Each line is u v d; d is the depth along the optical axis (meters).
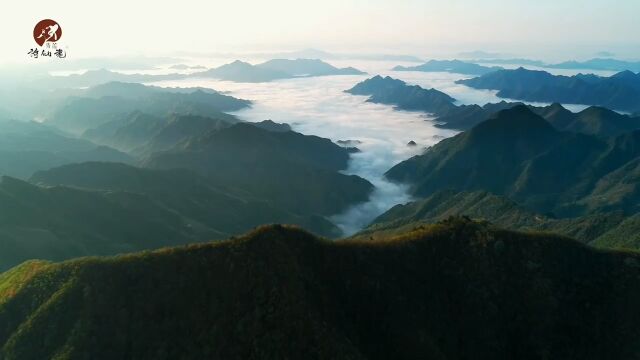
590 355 62.06
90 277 61.41
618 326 63.59
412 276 65.94
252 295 57.25
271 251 60.78
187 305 58.00
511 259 67.81
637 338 62.50
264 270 58.69
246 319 55.66
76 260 65.50
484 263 67.38
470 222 73.38
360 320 61.12
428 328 62.34
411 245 68.75
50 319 59.22
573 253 69.56
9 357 57.56
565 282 66.81
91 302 59.06
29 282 64.75
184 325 56.72
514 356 62.69
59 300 60.03
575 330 63.56
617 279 67.31
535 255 68.31
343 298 62.16
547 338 63.12
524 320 64.19
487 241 69.06
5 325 61.81
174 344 55.59
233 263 59.69
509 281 66.31
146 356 55.12
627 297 65.56
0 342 60.59
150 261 61.72
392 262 66.44
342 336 56.53
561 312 64.50
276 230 63.94
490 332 63.31
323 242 65.88
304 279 59.81
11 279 69.31
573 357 62.03
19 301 63.31
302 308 55.78
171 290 59.19
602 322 63.94
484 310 64.56
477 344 62.62
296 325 54.38
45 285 63.31
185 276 59.88
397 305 62.53
